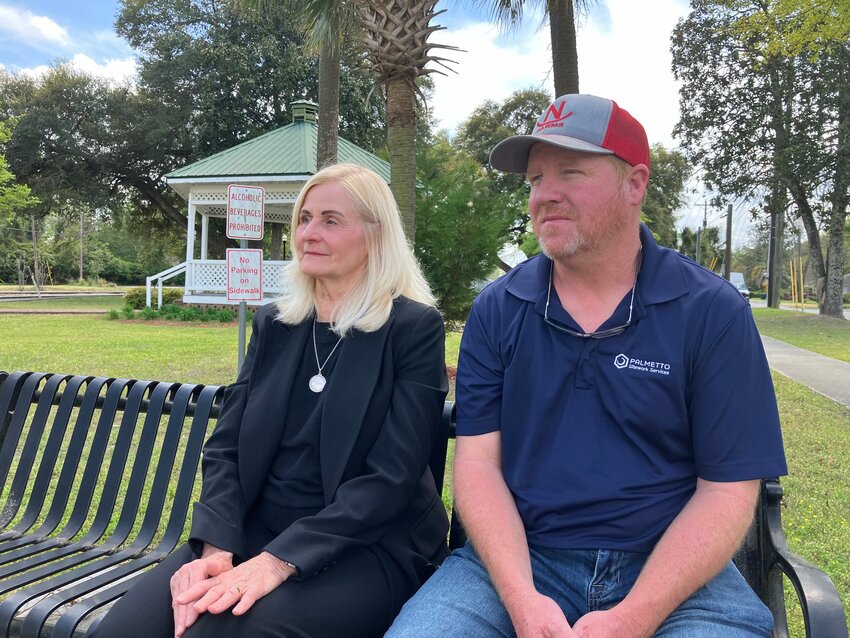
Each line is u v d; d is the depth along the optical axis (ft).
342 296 6.93
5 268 196.34
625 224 5.80
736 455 5.34
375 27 21.48
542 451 5.88
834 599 4.70
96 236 231.30
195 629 5.17
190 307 62.23
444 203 26.68
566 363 5.77
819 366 36.83
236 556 6.18
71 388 9.09
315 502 6.40
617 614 4.96
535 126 6.19
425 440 6.38
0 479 9.15
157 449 16.58
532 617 5.03
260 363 6.99
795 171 75.36
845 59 68.33
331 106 33.60
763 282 225.35
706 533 5.14
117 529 8.30
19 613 6.59
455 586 5.78
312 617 5.41
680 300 5.63
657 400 5.53
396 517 6.17
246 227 15.37
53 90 87.40
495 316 6.31
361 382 6.40
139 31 86.53
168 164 91.91
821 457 16.98
